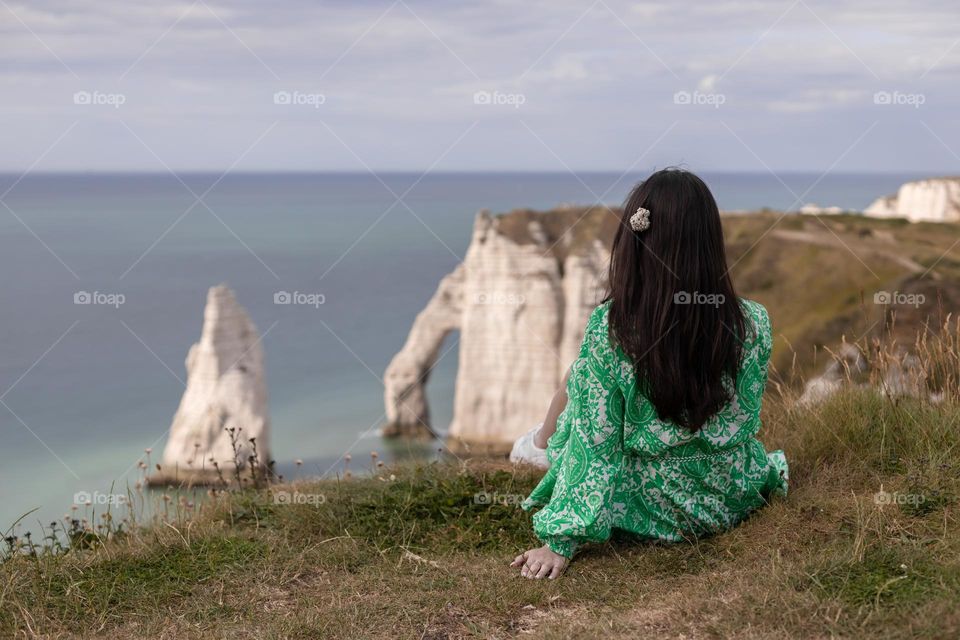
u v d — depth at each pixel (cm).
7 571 319
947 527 297
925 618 227
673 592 278
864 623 230
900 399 407
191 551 336
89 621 284
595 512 296
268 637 260
